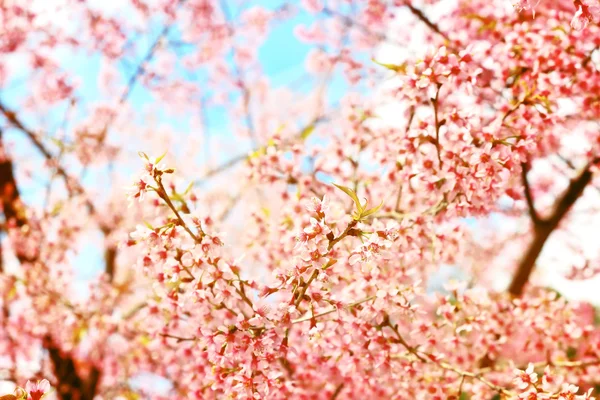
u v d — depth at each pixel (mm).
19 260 6656
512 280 5719
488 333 4055
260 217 4312
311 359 3688
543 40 3785
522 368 4355
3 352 6082
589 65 3809
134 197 2734
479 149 3109
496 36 4242
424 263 4023
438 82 3043
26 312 5887
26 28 6969
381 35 6645
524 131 3281
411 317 3201
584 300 4633
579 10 2701
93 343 6191
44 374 6473
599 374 4070
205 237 2840
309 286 2840
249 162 4203
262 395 2898
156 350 5039
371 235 2635
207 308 3080
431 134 3250
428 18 5031
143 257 3066
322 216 2621
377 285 3293
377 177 4258
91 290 5887
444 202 3461
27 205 6590
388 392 3885
